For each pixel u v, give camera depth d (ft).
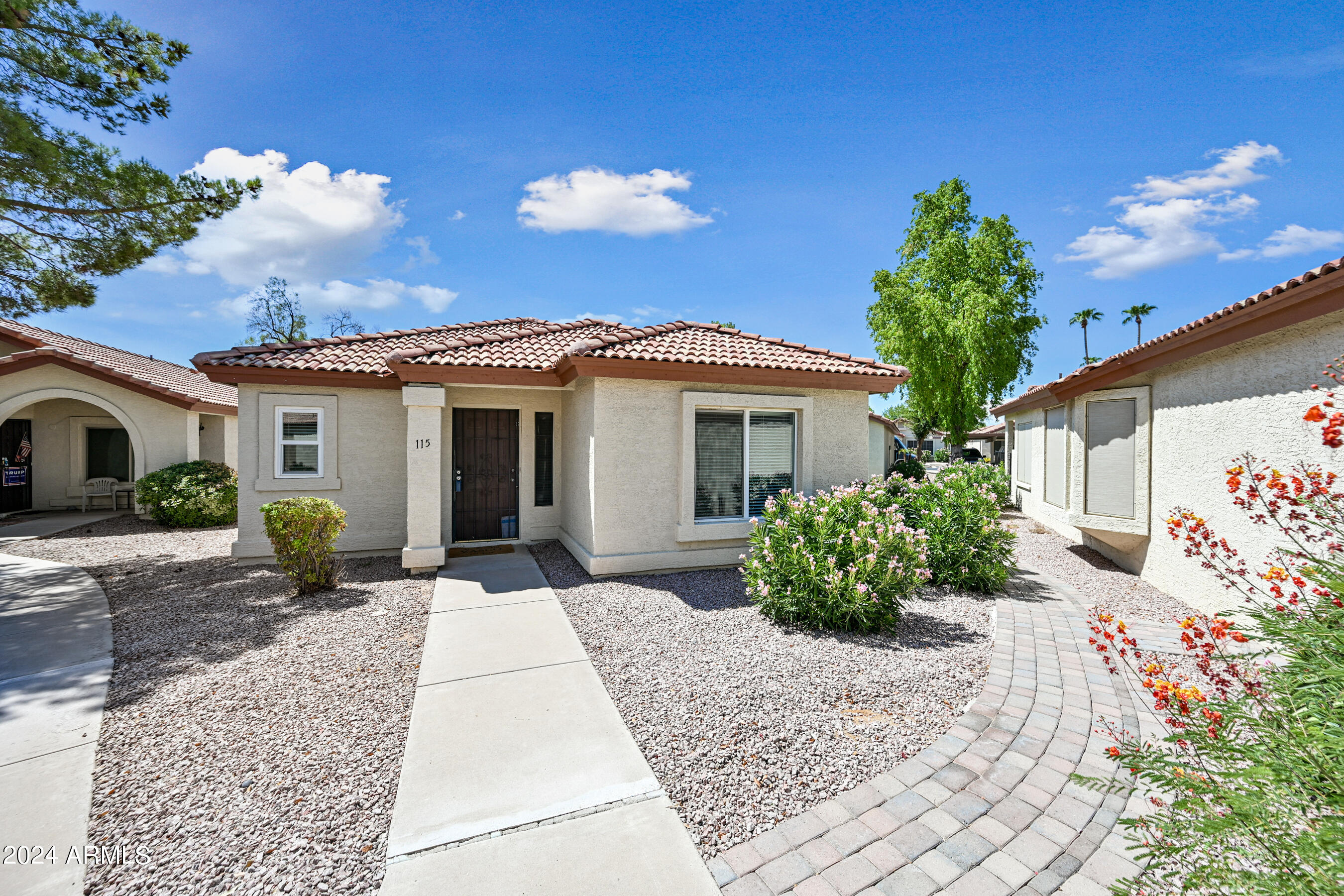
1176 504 25.49
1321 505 10.72
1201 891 8.39
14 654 18.60
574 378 29.43
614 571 28.76
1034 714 14.53
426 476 30.01
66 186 28.76
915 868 9.20
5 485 51.08
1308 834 6.26
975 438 123.54
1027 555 35.47
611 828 10.28
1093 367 28.94
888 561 21.31
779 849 9.70
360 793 11.39
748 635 20.53
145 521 47.50
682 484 29.68
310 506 26.16
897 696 15.51
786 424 32.30
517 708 14.93
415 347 31.65
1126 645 9.71
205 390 59.62
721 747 12.94
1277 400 19.21
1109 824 10.29
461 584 27.32
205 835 10.14
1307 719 7.79
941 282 77.56
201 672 17.20
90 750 12.91
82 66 29.12
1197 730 8.17
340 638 20.12
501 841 9.92
